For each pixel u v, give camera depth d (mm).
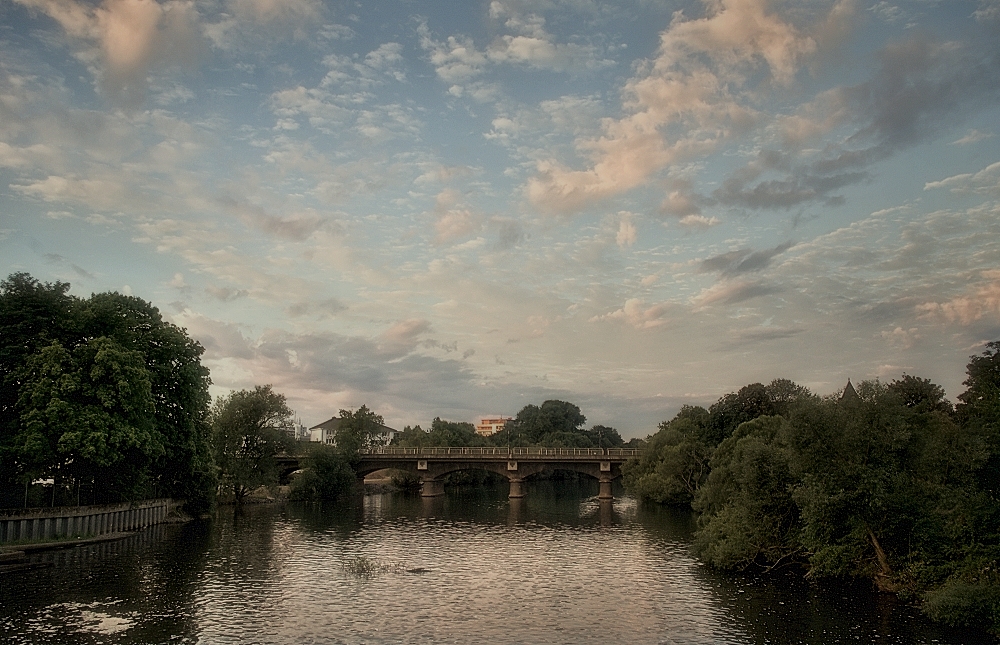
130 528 88000
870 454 51000
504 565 65625
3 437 69438
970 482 47438
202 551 72938
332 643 40438
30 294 75250
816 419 51500
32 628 42719
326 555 71125
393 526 97938
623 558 69375
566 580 58375
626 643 40844
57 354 69938
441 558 69688
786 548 59469
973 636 40875
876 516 50844
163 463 87250
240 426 128875
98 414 70812
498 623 44969
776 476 58438
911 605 47656
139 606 48250
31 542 71625
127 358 74688
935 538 48750
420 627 43906
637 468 136875
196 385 90125
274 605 49094
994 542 46125
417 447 178875
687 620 45312
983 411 50656
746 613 46719
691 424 136375
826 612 46438
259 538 84125
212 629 42844
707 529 67438
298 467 150375
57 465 75188
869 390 52406
